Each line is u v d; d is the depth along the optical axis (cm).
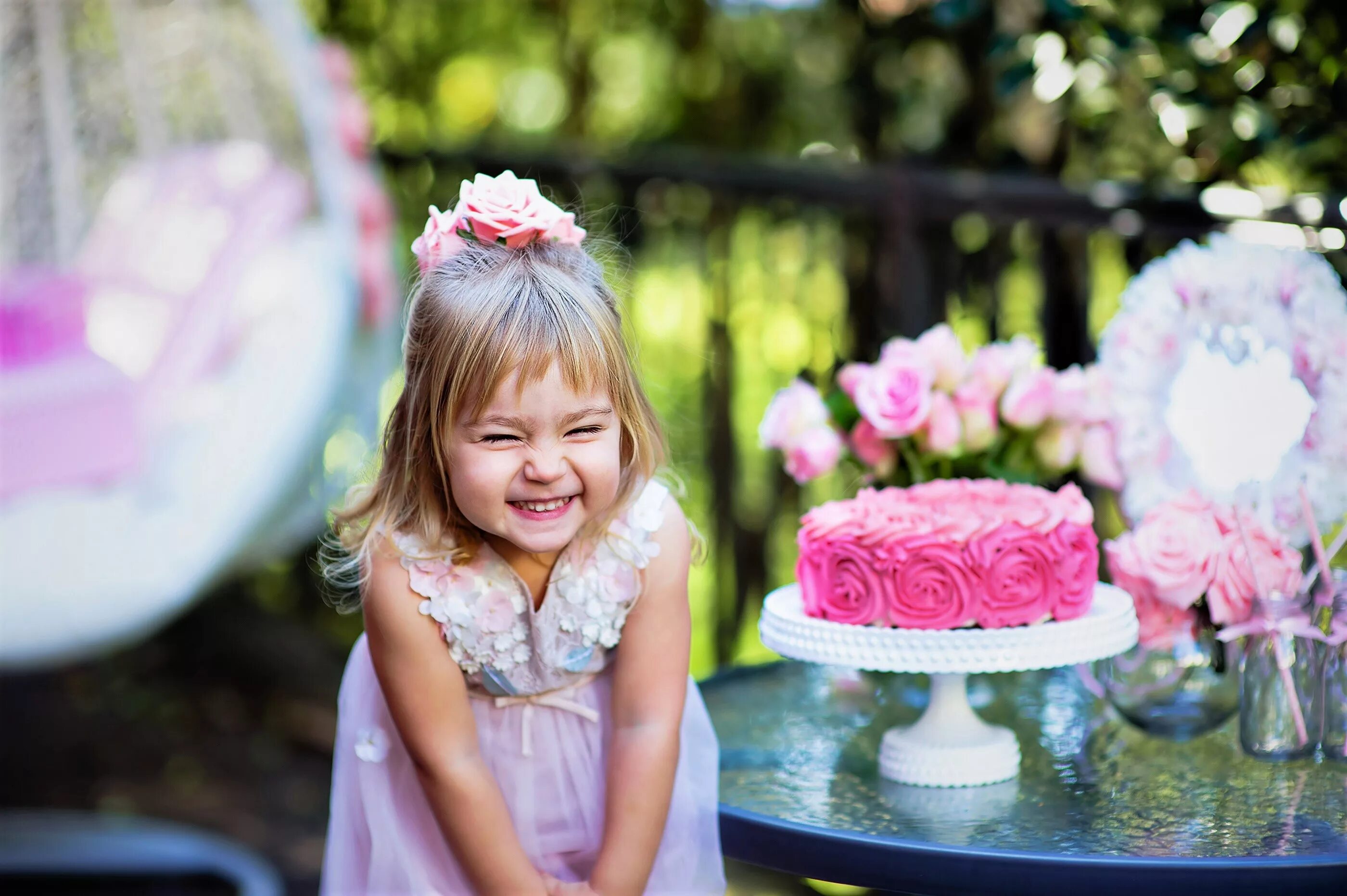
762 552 290
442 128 361
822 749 148
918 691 161
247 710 340
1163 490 146
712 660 298
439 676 124
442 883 130
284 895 258
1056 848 115
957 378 149
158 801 301
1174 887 109
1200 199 200
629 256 185
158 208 274
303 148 288
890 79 265
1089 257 234
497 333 113
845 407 158
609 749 132
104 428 227
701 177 275
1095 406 148
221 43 278
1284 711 133
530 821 130
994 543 124
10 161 277
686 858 130
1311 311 139
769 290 290
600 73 345
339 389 263
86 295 258
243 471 230
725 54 324
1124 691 141
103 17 278
